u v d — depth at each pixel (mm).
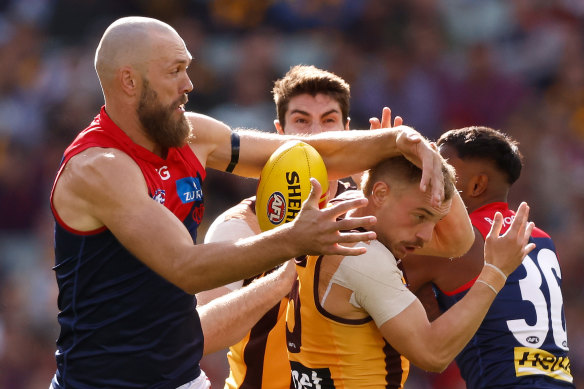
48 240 38688
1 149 41344
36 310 36344
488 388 14289
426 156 11414
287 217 12328
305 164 12367
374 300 11633
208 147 12781
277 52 43750
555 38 46969
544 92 45719
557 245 38938
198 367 12680
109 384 11906
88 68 43500
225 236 14688
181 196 11984
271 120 41062
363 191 12344
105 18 46250
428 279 14539
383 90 43344
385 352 12125
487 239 12000
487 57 45250
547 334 14469
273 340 14172
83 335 11898
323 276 11961
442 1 47375
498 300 14445
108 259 11555
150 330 11875
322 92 17672
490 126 44312
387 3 46625
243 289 13750
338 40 45656
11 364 34594
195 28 45031
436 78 44469
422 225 11820
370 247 11789
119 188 11070
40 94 42906
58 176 11547
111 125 11594
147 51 11406
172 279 10867
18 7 46844
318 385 12336
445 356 11617
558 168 42312
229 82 42844
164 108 11516
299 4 46312
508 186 15508
